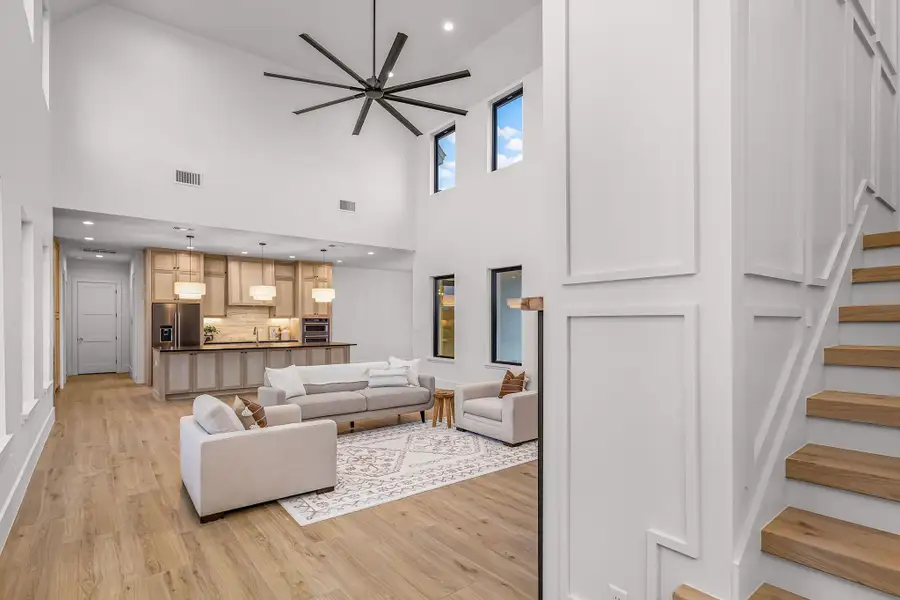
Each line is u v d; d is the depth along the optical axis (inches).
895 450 59.0
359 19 234.8
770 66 60.6
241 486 119.0
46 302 200.2
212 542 104.3
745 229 53.7
